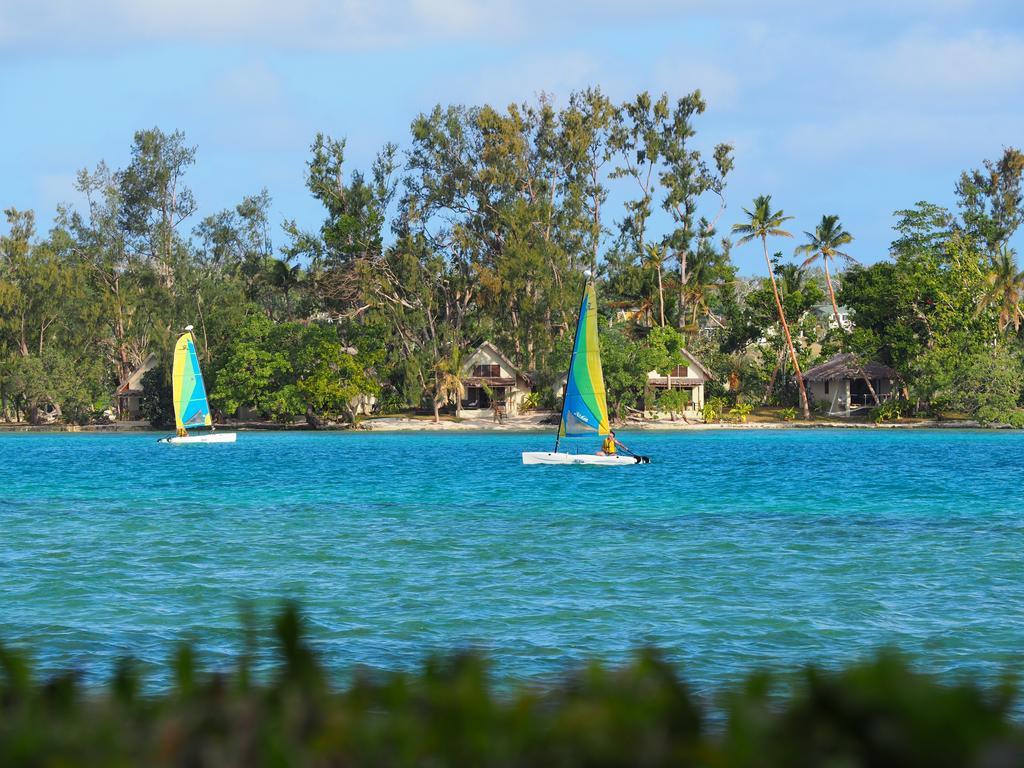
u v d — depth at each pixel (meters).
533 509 120.25
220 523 107.12
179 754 8.83
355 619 60.91
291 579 74.31
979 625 58.34
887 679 7.94
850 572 75.56
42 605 65.81
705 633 56.81
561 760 8.51
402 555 84.69
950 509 118.69
